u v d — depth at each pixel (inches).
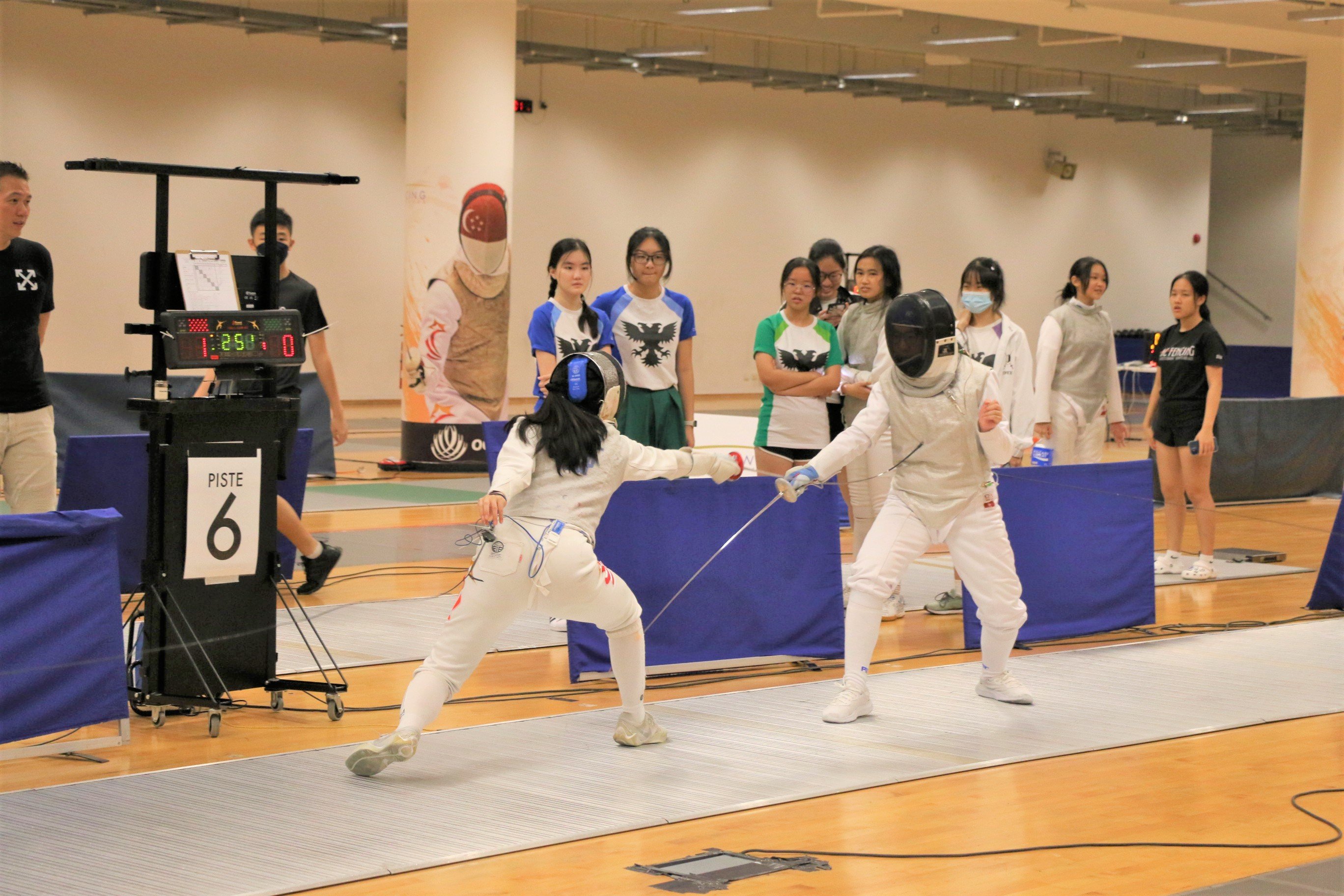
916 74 775.7
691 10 598.5
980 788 153.3
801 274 247.4
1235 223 1090.1
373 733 173.8
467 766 158.6
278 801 144.4
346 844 130.6
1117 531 250.2
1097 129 962.1
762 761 162.2
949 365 183.8
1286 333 1062.4
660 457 161.3
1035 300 947.3
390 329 709.3
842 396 268.4
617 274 777.6
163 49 629.3
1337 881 123.7
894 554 185.2
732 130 809.5
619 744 169.0
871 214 868.6
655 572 209.8
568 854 129.7
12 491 207.2
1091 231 968.9
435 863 125.8
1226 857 131.0
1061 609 242.2
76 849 128.3
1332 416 455.8
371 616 247.0
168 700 173.5
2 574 151.4
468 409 485.1
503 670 212.2
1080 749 169.9
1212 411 300.7
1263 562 339.6
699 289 807.7
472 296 478.0
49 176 605.6
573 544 151.8
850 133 855.1
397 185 703.7
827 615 222.7
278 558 184.2
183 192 641.0
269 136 661.9
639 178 779.4
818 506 223.3
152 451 171.8
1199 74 755.4
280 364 177.6
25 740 164.1
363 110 689.0
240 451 177.8
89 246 617.9
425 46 467.8
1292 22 520.7
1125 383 938.1
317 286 683.4
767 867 126.6
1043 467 241.9
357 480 461.4
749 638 217.0
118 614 163.2
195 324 170.2
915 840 135.1
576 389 155.1
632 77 770.2
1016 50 690.8
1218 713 189.2
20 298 200.8
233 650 180.9
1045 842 134.9
